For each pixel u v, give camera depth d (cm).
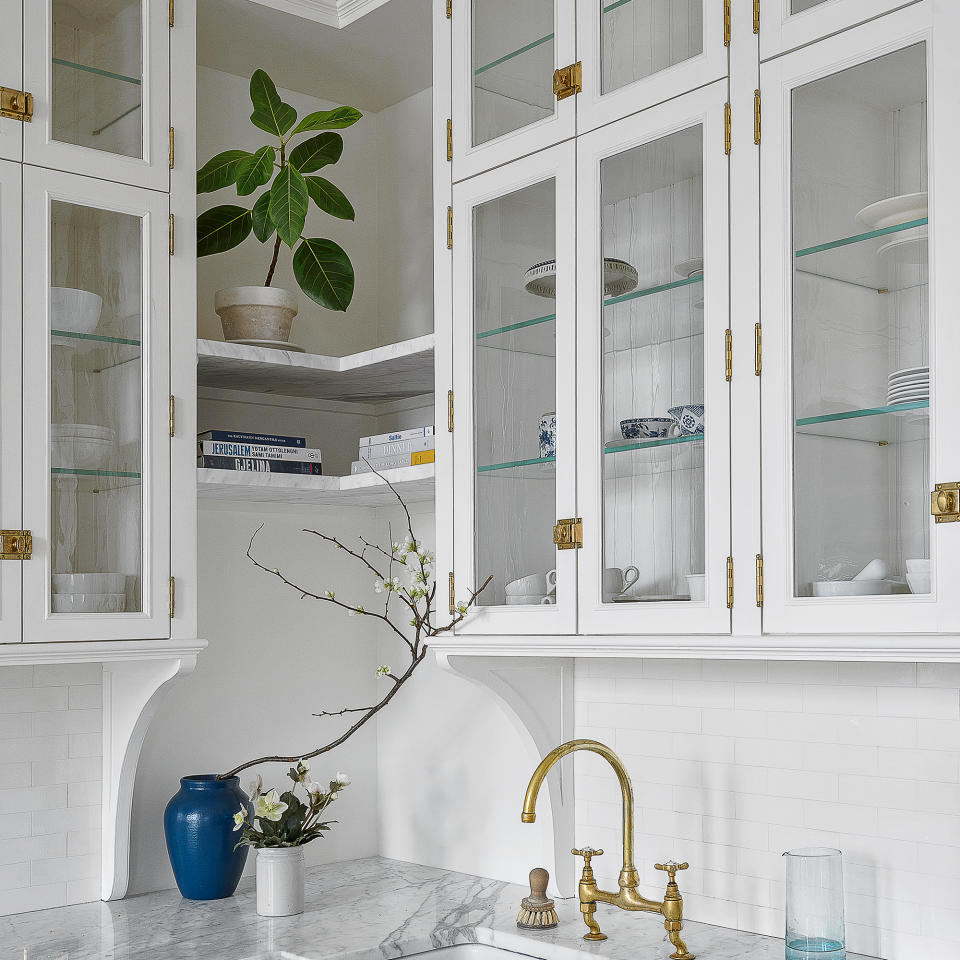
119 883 246
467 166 229
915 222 162
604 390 202
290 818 238
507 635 215
